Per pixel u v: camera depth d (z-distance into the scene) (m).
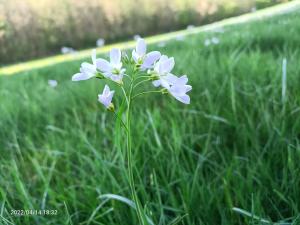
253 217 0.16
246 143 0.24
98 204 0.21
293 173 0.19
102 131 0.29
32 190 0.24
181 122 0.27
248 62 0.36
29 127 0.33
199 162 0.22
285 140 0.22
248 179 0.20
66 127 0.30
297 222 0.16
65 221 0.19
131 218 0.19
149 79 0.12
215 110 0.28
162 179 0.21
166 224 0.19
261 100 0.27
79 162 0.26
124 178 0.21
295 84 0.29
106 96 0.12
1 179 0.23
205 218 0.18
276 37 0.44
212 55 0.41
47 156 0.27
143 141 0.24
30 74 0.67
